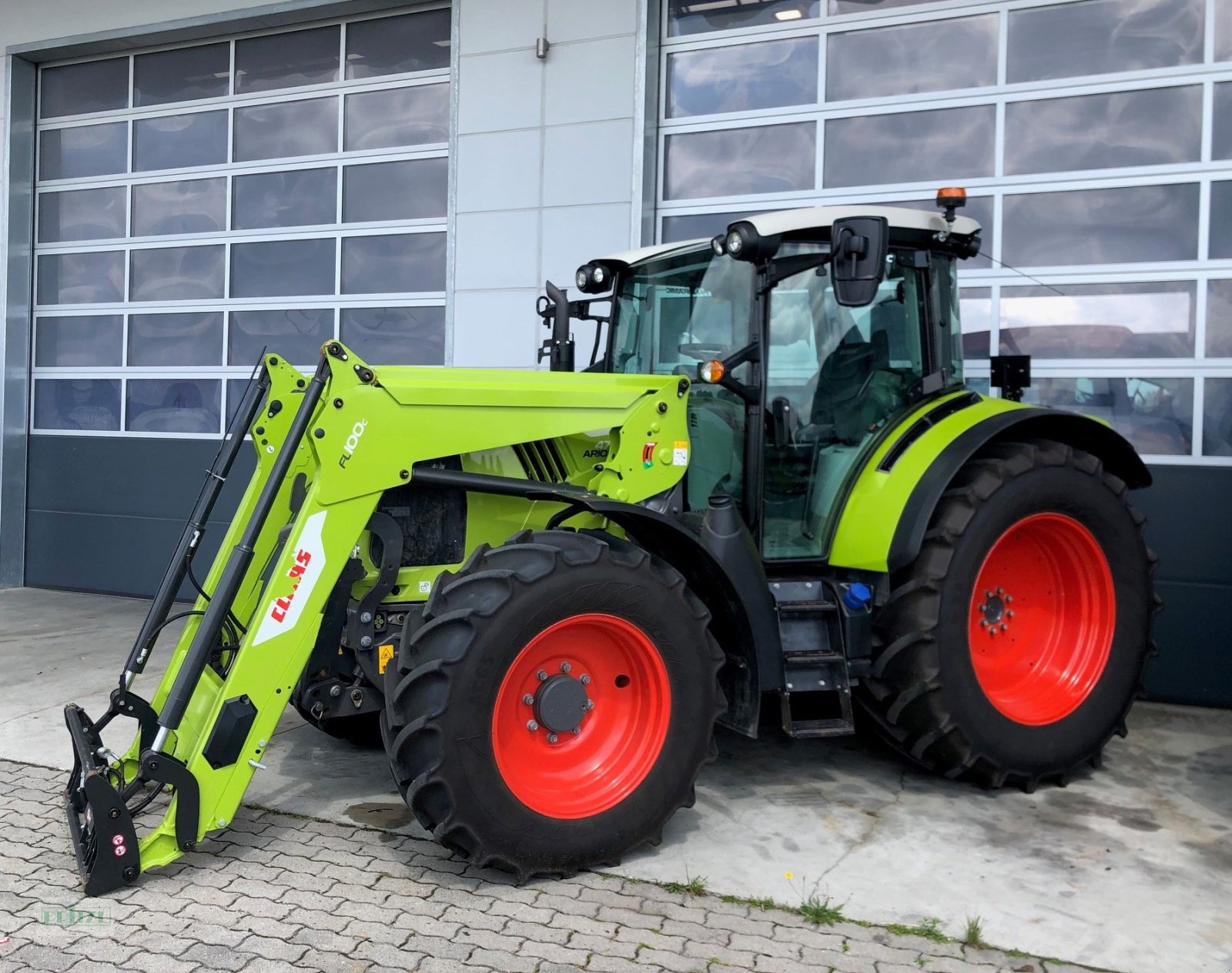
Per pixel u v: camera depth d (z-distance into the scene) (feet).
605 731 9.82
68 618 21.17
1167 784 12.03
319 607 9.34
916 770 12.44
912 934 8.29
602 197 18.98
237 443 10.66
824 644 11.08
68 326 25.00
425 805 8.76
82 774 9.43
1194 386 15.72
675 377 11.38
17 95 24.73
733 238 10.75
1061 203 16.58
